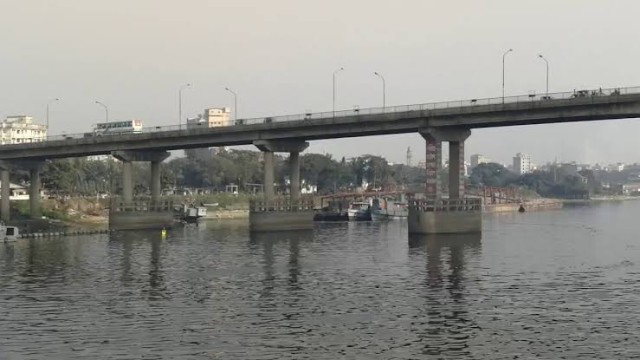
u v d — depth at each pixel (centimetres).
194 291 6162
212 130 13788
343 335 4491
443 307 5362
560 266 7831
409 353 4075
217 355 4053
